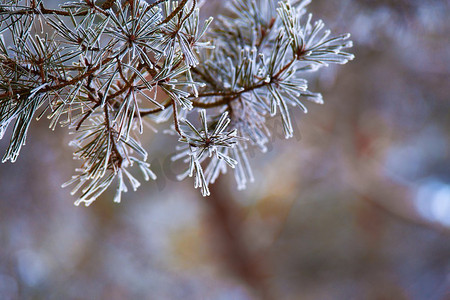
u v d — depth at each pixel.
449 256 3.57
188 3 1.03
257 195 3.68
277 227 3.84
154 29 0.98
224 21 1.14
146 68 0.99
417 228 3.69
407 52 2.15
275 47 1.04
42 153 2.40
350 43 1.04
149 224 3.30
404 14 1.76
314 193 3.74
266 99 1.07
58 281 2.58
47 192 2.51
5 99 0.98
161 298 3.02
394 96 2.57
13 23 0.99
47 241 2.58
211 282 3.51
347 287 3.66
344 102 2.65
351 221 3.76
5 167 2.37
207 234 3.57
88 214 2.78
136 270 2.98
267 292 3.70
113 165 1.01
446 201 3.66
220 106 1.09
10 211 2.42
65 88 1.00
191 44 1.01
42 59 0.99
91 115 1.04
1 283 2.38
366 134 3.10
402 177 3.79
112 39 0.99
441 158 3.62
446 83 2.42
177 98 0.99
